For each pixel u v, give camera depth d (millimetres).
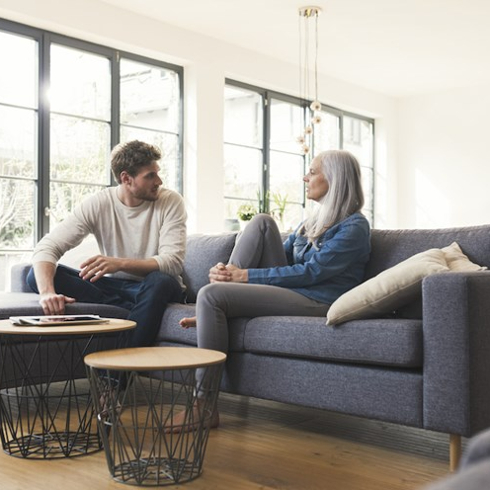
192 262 3420
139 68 6340
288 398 2248
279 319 2283
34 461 1904
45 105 5520
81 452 1990
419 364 1929
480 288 1841
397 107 9352
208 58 6719
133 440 2113
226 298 2355
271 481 1755
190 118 6652
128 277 3023
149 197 2988
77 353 2691
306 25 6422
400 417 1969
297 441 2182
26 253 5441
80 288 2934
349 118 8875
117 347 2322
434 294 1872
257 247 2711
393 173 9297
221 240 3361
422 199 9148
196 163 6617
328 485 1729
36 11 5281
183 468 1742
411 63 7715
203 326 2375
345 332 2072
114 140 6070
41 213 5504
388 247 2605
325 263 2461
